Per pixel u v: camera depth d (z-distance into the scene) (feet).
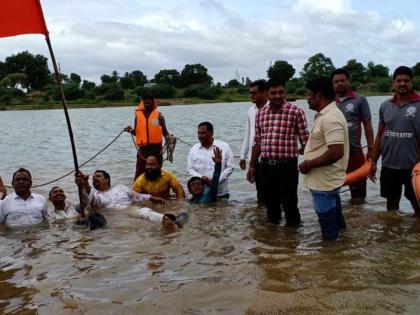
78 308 13.87
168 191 30.01
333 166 18.72
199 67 339.98
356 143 25.80
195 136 75.15
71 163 47.85
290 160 21.52
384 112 23.16
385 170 23.31
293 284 14.92
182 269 16.69
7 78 332.39
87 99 284.61
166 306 13.79
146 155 33.76
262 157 22.08
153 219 23.72
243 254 18.10
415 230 20.61
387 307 13.11
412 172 22.27
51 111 228.02
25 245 20.57
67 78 381.19
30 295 14.96
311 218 23.65
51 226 23.79
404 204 25.70
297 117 21.17
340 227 20.75
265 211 25.71
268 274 15.83
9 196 24.66
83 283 15.71
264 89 26.73
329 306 13.33
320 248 18.47
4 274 16.97
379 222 22.06
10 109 259.80
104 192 27.86
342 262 16.70
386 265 16.21
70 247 19.94
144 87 302.86
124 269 16.89
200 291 14.67
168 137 34.86
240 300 13.97
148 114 33.78
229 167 29.55
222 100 285.84
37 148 62.85
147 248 19.29
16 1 20.81
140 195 28.71
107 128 100.42
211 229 22.00
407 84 22.02
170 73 342.85
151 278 15.93
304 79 271.90
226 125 93.30
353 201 27.02
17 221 24.21
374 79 298.76
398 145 22.61
